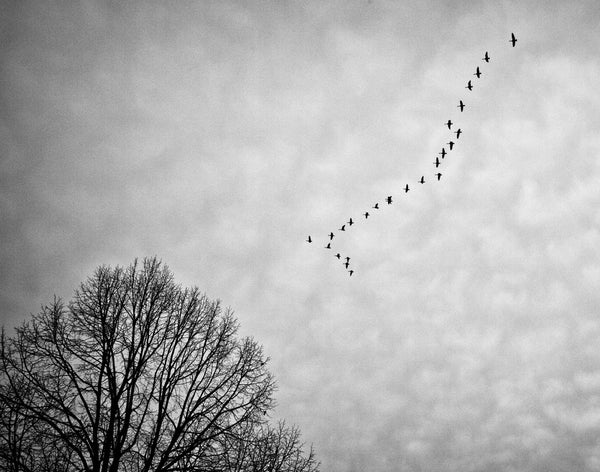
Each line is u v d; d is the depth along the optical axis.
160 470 13.37
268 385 16.81
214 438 14.73
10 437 12.32
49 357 14.36
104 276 16.67
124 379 14.24
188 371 15.82
